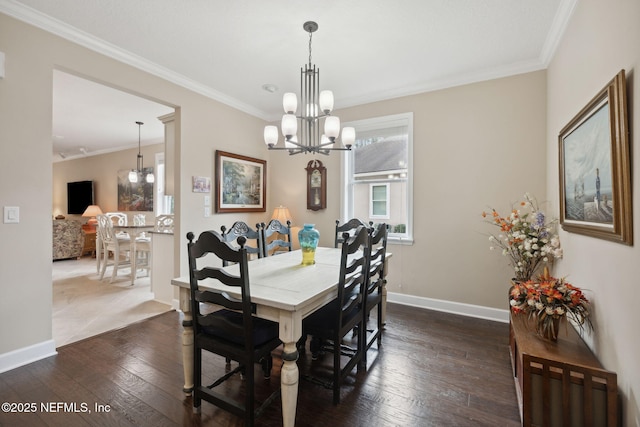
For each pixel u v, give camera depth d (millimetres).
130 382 1900
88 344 2412
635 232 1194
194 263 1637
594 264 1596
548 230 2334
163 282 3480
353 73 3016
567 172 1976
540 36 2354
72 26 2238
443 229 3188
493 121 2941
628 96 1242
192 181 3311
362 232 1884
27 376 1947
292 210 4293
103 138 5934
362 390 1841
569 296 1651
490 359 2199
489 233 2969
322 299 1639
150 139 6012
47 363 2107
